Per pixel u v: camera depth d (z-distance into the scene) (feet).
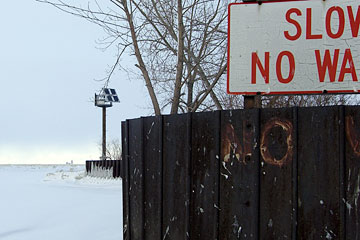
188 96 28.09
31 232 33.09
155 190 12.06
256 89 10.94
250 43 11.07
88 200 58.23
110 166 113.50
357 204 9.18
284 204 9.84
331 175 9.48
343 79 10.50
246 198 10.18
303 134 9.79
